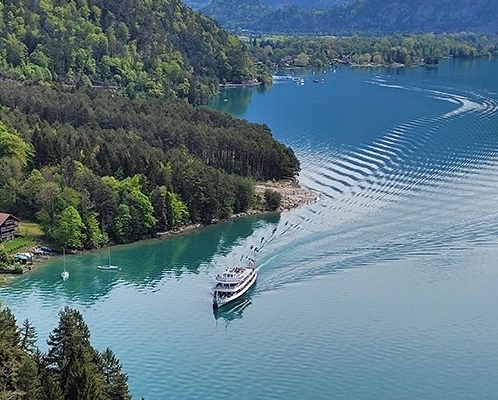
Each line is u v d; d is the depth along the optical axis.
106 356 111.31
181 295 168.88
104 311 161.00
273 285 170.38
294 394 131.62
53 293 169.62
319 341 147.88
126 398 109.56
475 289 166.25
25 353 109.69
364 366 139.62
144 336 150.38
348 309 159.38
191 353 144.25
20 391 101.50
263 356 143.38
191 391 132.12
